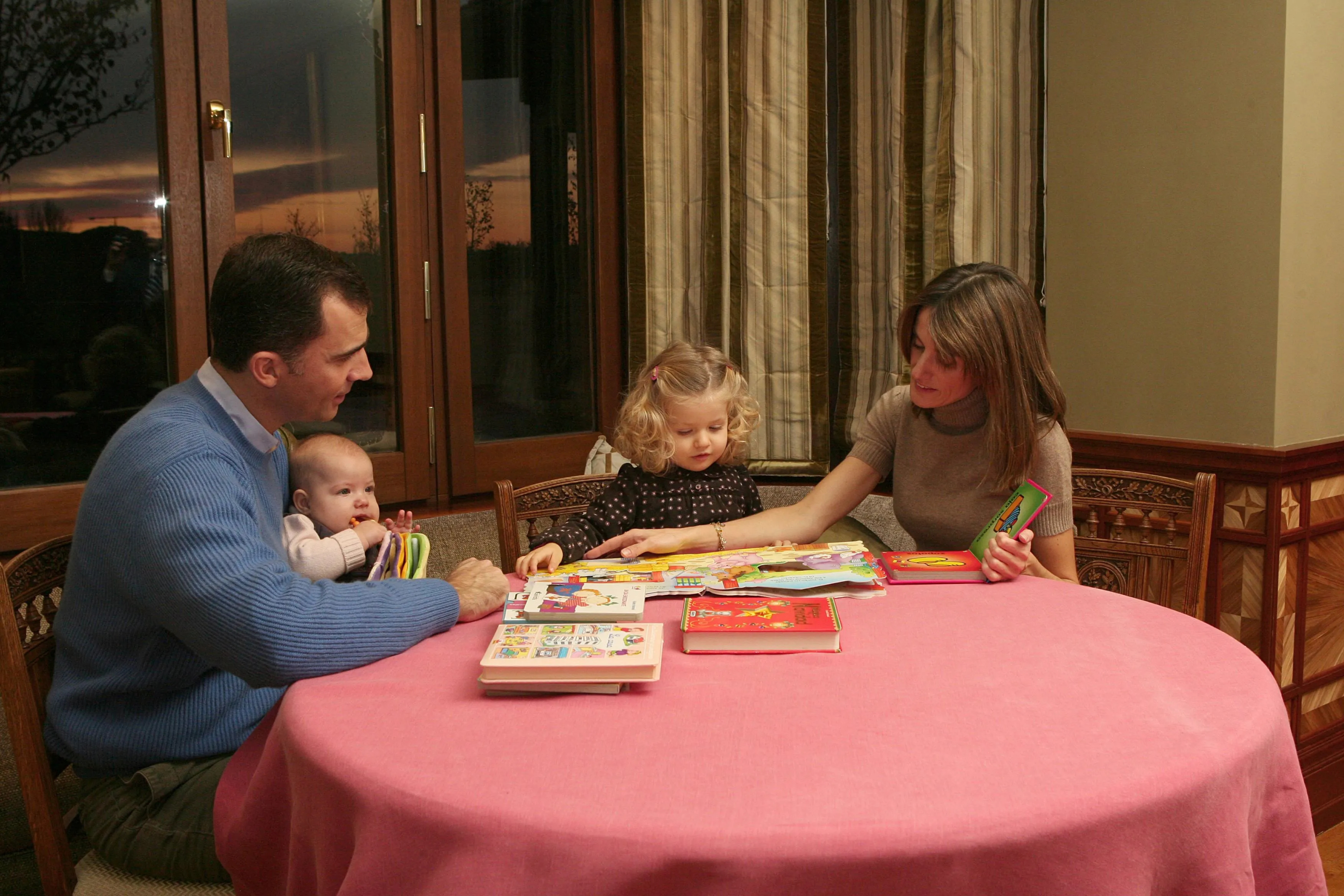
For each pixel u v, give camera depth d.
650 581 1.51
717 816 0.82
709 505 2.08
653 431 2.02
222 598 1.22
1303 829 1.08
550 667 1.09
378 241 2.62
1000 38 2.64
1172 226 2.41
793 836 0.79
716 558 1.63
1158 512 1.88
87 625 1.39
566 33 2.88
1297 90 2.21
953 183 2.65
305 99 2.48
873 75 2.78
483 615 1.44
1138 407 2.51
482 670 1.17
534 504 2.09
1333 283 2.36
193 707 1.43
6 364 2.13
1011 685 1.11
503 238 2.83
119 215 2.23
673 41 2.80
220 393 1.46
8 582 1.36
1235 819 0.92
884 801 0.84
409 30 2.59
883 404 2.04
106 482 1.33
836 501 1.98
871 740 0.97
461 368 2.74
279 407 1.48
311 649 1.21
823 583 1.44
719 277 2.84
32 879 1.90
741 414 2.14
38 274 2.16
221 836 1.15
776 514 1.92
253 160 2.42
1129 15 2.44
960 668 1.17
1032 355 1.75
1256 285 2.27
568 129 2.91
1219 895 0.90
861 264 2.84
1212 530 2.38
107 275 2.23
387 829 0.88
